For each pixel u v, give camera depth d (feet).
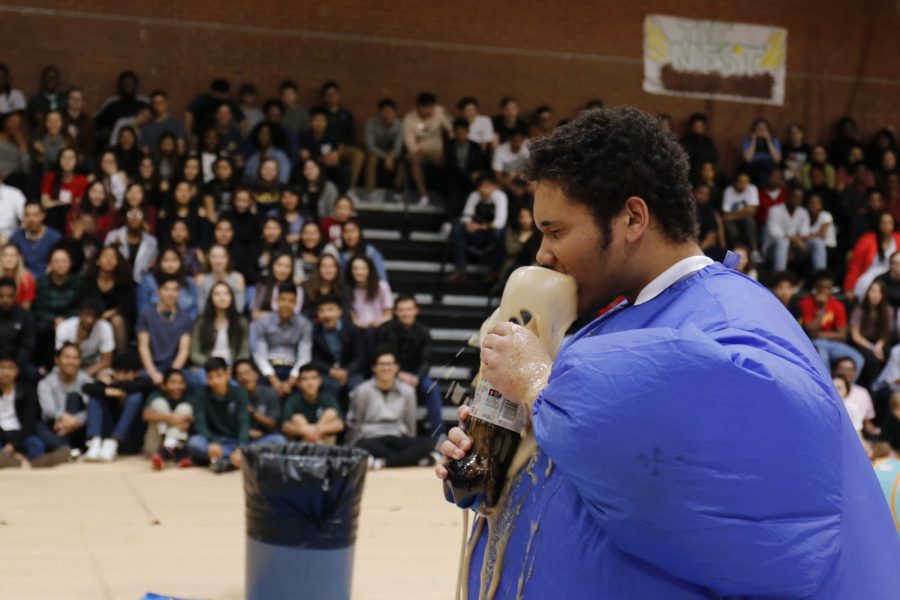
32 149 37.88
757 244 43.83
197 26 43.11
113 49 42.19
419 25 45.60
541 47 46.96
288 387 30.25
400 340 31.96
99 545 19.33
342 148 41.96
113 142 39.19
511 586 5.44
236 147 40.01
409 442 29.40
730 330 4.97
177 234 33.94
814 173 45.83
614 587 4.94
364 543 20.22
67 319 30.42
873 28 50.44
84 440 28.86
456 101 46.09
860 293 38.45
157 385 28.89
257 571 15.14
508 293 5.64
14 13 41.11
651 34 47.93
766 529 4.50
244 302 33.30
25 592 16.25
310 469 14.85
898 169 47.91
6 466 26.66
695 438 4.46
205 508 22.93
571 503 5.20
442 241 40.65
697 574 4.66
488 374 5.52
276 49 44.01
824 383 4.91
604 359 4.70
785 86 49.55
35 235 33.55
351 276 33.45
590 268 5.46
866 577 4.92
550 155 5.39
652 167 5.27
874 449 29.71
